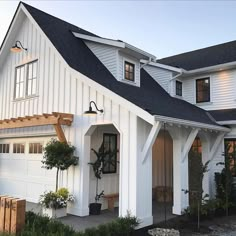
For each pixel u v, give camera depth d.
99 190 9.84
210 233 7.64
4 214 5.57
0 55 12.48
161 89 14.06
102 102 8.59
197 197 8.31
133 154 7.75
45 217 6.09
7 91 12.42
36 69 11.14
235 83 12.88
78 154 9.11
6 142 12.72
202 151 11.61
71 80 9.65
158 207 10.55
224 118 11.77
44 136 10.80
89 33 13.78
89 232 6.09
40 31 10.78
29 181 11.19
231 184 10.25
